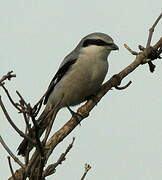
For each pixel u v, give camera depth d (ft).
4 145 21.34
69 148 20.56
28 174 19.93
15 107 20.38
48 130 20.47
